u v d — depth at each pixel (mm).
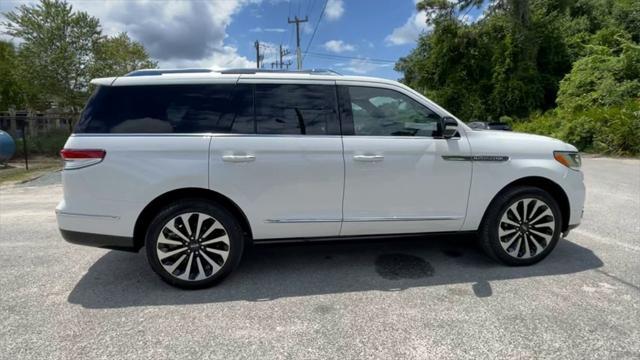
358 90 3938
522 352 2725
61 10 18203
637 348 2750
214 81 3754
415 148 3902
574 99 16875
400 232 4027
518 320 3121
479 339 2881
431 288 3713
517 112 22969
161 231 3641
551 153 4184
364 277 3982
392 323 3113
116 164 3543
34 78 18094
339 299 3527
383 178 3865
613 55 18422
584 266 4145
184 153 3594
